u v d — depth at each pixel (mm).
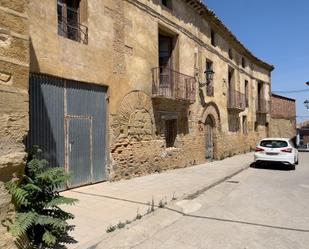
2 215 4105
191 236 5730
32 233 4555
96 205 7258
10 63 4316
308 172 14812
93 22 9383
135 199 7953
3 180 4164
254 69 27562
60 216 4906
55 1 8172
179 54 14539
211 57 18266
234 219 6801
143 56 11727
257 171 15031
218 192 9766
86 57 9109
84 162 9180
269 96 31391
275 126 32625
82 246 4863
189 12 15609
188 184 10352
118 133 10398
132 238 5492
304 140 42531
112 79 10133
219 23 18578
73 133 8812
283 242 5453
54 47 8117
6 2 4320
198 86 16422
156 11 12672
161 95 12172
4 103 4207
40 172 4781
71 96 8766
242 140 23953
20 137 4402
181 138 14609
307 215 7160
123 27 10680
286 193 9688
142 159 11648
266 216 7055
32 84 7648
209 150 18281
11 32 4363
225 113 20359
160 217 6695
